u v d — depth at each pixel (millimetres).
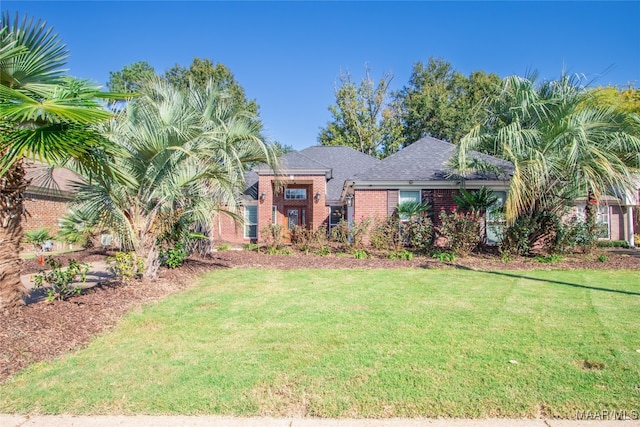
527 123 13000
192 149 8805
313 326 5570
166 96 9484
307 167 20859
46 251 16375
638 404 3234
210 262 12406
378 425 2967
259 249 16062
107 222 7957
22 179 5465
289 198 23453
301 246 15578
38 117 4832
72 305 6121
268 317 6078
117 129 7938
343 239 15250
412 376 3795
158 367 4082
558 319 5855
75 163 6719
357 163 25891
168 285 8477
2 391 3531
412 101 36844
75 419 3078
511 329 5348
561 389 3498
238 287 8586
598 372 3873
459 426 2945
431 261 12516
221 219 22453
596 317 5953
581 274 10203
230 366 4098
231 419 3068
